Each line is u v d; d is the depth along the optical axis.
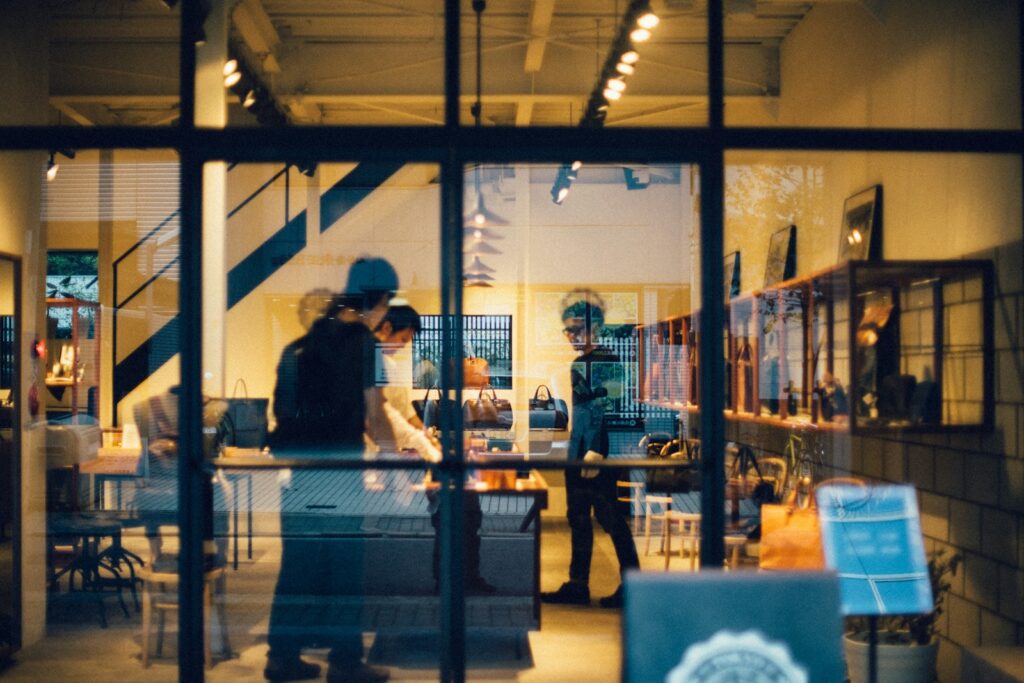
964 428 4.15
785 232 4.89
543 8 4.93
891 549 3.80
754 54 4.17
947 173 4.18
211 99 3.93
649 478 6.30
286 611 4.49
